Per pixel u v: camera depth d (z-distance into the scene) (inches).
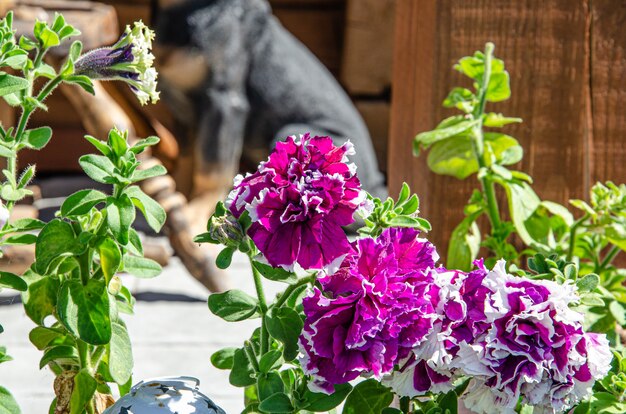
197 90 157.5
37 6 128.8
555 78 66.6
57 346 48.7
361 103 199.2
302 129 173.5
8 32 45.6
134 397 44.4
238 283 131.6
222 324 113.5
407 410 46.4
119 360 46.4
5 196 46.0
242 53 165.2
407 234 42.2
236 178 41.3
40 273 43.8
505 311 40.2
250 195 39.6
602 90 66.7
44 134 48.3
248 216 40.9
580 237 63.9
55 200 175.5
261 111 170.2
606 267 63.8
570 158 67.4
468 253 62.4
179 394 44.6
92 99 128.1
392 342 39.4
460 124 60.6
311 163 39.8
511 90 66.7
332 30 202.2
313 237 38.7
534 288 41.2
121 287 51.7
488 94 63.1
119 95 149.6
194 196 156.2
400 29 75.2
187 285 132.7
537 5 65.7
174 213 127.4
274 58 170.9
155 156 159.8
